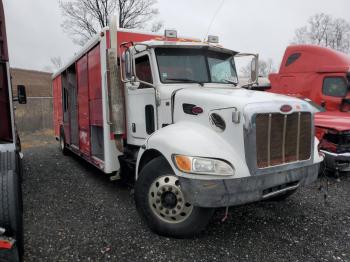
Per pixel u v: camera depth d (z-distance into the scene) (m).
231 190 3.24
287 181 3.58
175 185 3.55
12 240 2.83
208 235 3.78
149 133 4.73
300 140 3.71
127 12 22.98
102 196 5.28
